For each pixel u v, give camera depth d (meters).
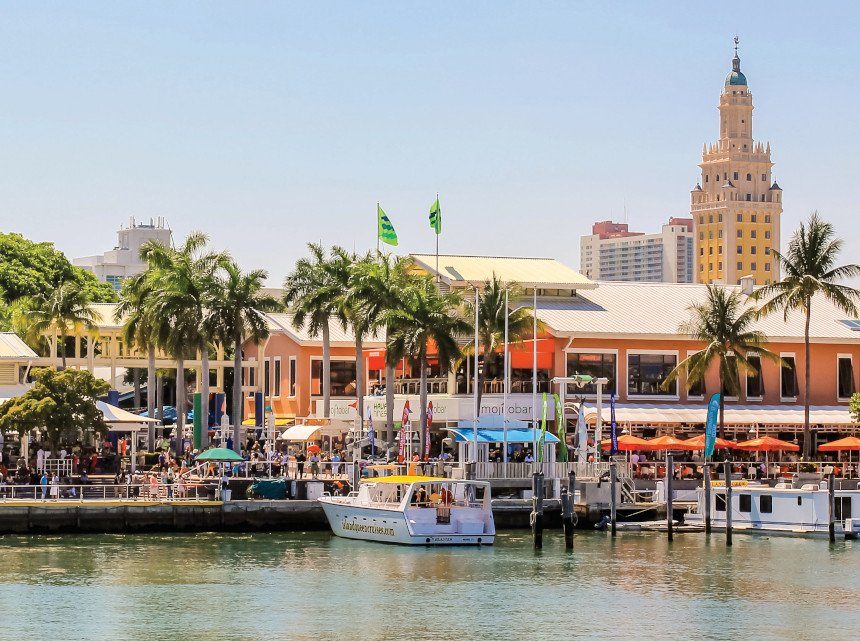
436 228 102.88
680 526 85.94
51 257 158.38
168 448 104.56
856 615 56.72
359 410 103.12
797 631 53.66
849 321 115.44
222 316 104.00
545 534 83.00
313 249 110.38
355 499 80.12
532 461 89.38
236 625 53.81
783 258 104.69
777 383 110.25
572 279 113.38
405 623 54.38
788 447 95.62
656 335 106.44
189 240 107.44
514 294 98.62
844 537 81.38
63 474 85.69
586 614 56.53
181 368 107.94
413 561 70.06
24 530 77.88
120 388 160.38
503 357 104.31
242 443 109.44
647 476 95.06
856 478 95.75
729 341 101.88
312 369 122.25
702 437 95.44
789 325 113.19
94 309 133.88
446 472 86.88
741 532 84.62
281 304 109.31
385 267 101.88
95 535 78.56
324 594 60.41
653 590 62.12
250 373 139.12
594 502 86.94
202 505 80.75
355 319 102.81
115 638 51.50
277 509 81.94
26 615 55.28
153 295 106.94
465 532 76.19
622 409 102.75
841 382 112.19
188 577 64.44
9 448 97.88
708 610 57.59
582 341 105.12
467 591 61.47
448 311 100.81
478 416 93.31
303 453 108.94
